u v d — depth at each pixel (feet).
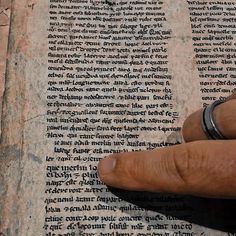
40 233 0.58
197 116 0.53
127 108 0.66
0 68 0.73
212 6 0.76
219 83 0.69
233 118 0.49
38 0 0.74
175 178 0.48
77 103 0.66
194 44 0.72
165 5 0.75
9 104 0.66
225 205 0.60
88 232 0.58
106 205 0.59
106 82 0.67
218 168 0.45
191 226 0.59
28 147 0.63
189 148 0.47
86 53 0.69
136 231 0.58
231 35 0.73
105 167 0.55
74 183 0.60
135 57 0.70
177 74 0.69
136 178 0.51
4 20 0.78
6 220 0.58
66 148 0.62
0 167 0.62
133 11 0.74
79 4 0.74
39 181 0.60
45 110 0.65
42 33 0.71
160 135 0.64
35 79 0.67
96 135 0.64
